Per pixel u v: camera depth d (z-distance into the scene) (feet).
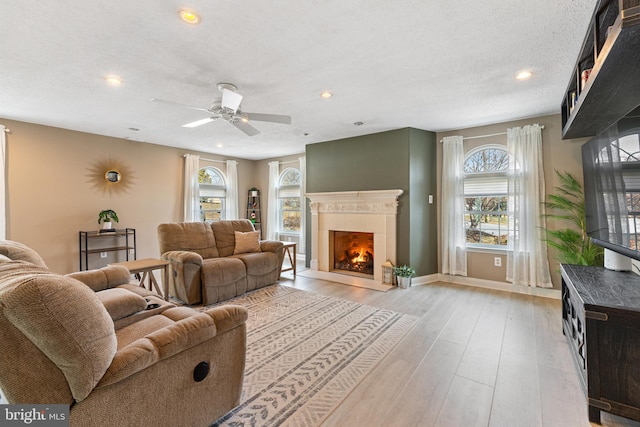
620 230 6.57
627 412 5.15
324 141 17.39
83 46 7.09
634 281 6.98
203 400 4.93
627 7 4.05
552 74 8.66
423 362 7.39
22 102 10.82
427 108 11.57
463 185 14.40
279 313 10.71
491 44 7.11
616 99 6.95
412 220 14.40
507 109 11.68
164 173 18.38
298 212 21.84
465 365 7.25
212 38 6.79
